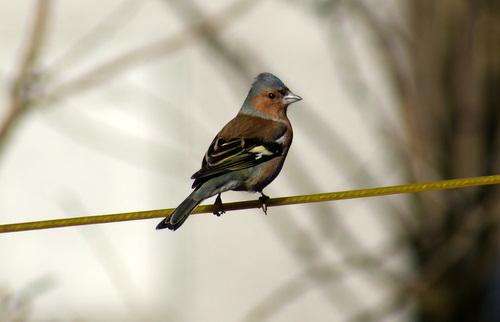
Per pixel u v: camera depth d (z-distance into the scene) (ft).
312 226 46.39
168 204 46.21
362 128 48.16
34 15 29.45
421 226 38.91
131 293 45.50
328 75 47.93
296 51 47.62
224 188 26.18
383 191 20.86
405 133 39.52
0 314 27.53
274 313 47.67
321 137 47.06
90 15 44.16
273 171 27.89
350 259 42.04
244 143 27.32
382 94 45.01
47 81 30.27
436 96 38.73
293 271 47.29
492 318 39.37
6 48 43.75
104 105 45.52
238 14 44.45
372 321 43.01
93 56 43.50
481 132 38.32
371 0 40.60
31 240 45.44
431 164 38.73
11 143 44.88
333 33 43.98
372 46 44.73
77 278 45.44
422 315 39.65
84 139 45.52
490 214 37.47
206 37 42.04
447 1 38.50
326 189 47.21
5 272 45.09
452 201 38.17
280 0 47.14
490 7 37.93
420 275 38.40
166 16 44.62
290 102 29.71
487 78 38.14
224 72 45.19
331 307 47.26
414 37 39.32
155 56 43.52
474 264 38.37
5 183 45.11
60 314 45.03
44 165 45.37
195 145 46.29
